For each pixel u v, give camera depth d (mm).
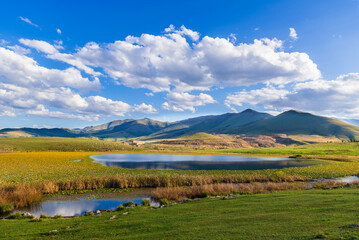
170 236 13117
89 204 33156
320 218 14453
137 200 35344
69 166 75938
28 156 111500
